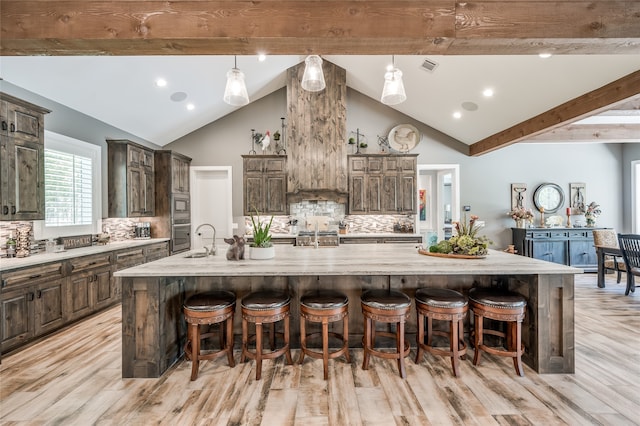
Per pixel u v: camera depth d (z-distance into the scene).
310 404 1.99
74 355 2.70
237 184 6.02
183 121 5.48
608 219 6.30
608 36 2.07
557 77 3.55
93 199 4.25
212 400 2.04
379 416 1.88
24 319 2.80
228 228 6.04
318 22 2.09
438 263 2.47
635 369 2.42
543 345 2.36
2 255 3.08
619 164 6.34
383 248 3.43
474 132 5.60
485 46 2.20
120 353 2.74
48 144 3.58
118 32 2.08
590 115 3.69
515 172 6.23
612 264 4.87
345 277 2.79
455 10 2.09
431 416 1.88
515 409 1.94
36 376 2.36
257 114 6.04
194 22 2.09
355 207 5.72
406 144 6.05
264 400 2.04
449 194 8.10
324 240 5.14
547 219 6.20
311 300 2.37
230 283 2.78
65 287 3.23
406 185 5.75
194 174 6.05
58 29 2.07
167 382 2.26
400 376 2.32
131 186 4.59
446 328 2.83
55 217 3.66
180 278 2.67
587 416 1.88
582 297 4.39
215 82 4.76
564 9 2.08
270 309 2.30
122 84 3.96
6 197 2.80
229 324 2.45
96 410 1.95
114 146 4.52
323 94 5.59
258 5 2.09
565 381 2.25
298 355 2.67
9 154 2.83
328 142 5.58
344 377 2.31
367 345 2.41
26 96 3.38
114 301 3.93
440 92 4.79
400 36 2.09
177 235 5.40
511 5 2.09
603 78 3.29
